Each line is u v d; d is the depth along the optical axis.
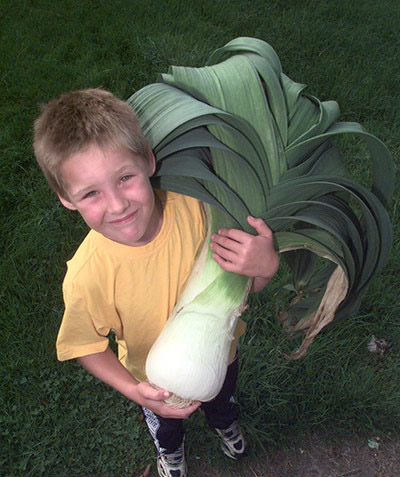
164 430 1.56
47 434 1.90
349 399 1.97
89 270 1.12
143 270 1.15
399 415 1.94
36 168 2.68
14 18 3.71
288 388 2.00
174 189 1.12
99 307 1.17
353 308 1.48
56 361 2.04
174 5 3.87
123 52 3.44
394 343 2.18
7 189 2.55
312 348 2.07
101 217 0.97
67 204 1.06
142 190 0.97
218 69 1.11
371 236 1.23
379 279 2.29
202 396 1.14
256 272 1.15
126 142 0.93
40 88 3.12
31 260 2.33
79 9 3.78
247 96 1.09
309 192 1.17
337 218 1.21
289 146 1.13
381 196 1.28
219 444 1.88
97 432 1.91
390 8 4.23
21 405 1.94
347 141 2.91
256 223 1.16
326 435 1.94
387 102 3.27
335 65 3.47
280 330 2.15
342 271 1.30
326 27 3.84
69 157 0.91
